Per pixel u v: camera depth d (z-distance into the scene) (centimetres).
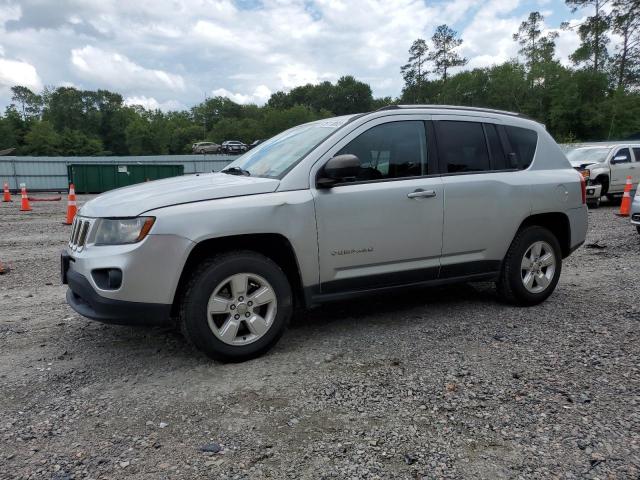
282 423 288
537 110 5847
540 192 494
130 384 339
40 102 11150
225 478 240
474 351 390
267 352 388
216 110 13662
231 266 358
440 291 568
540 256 506
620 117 5266
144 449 264
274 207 370
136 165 2673
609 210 1444
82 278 352
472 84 7331
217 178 420
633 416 291
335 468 247
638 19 5659
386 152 427
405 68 9319
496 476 240
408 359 376
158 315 346
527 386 330
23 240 966
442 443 267
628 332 429
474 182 457
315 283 395
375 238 411
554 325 450
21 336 434
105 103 10812
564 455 255
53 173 3169
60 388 334
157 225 339
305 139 435
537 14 6138
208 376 350
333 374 351
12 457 257
